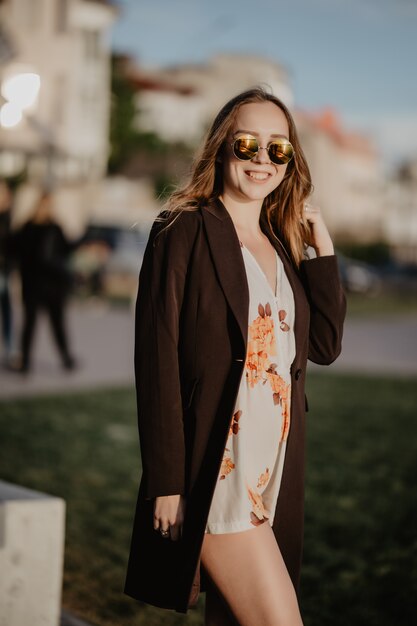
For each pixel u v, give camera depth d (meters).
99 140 36.41
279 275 2.45
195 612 3.61
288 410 2.36
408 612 3.53
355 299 28.48
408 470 5.75
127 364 10.84
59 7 33.09
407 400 8.70
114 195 40.94
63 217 32.88
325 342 2.55
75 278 20.33
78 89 34.91
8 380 9.24
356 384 9.80
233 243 2.30
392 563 4.06
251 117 2.46
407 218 84.06
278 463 2.35
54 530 2.76
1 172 25.09
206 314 2.24
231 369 2.23
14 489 2.91
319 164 68.06
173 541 2.29
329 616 3.50
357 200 78.75
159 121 54.06
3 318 10.11
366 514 4.79
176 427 2.20
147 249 2.33
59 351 10.03
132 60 55.25
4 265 9.84
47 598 2.77
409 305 26.55
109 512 4.78
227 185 2.49
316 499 5.06
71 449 6.17
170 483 2.19
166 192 2.68
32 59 32.25
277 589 2.21
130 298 21.39
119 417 7.39
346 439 6.71
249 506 2.25
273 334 2.34
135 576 2.35
